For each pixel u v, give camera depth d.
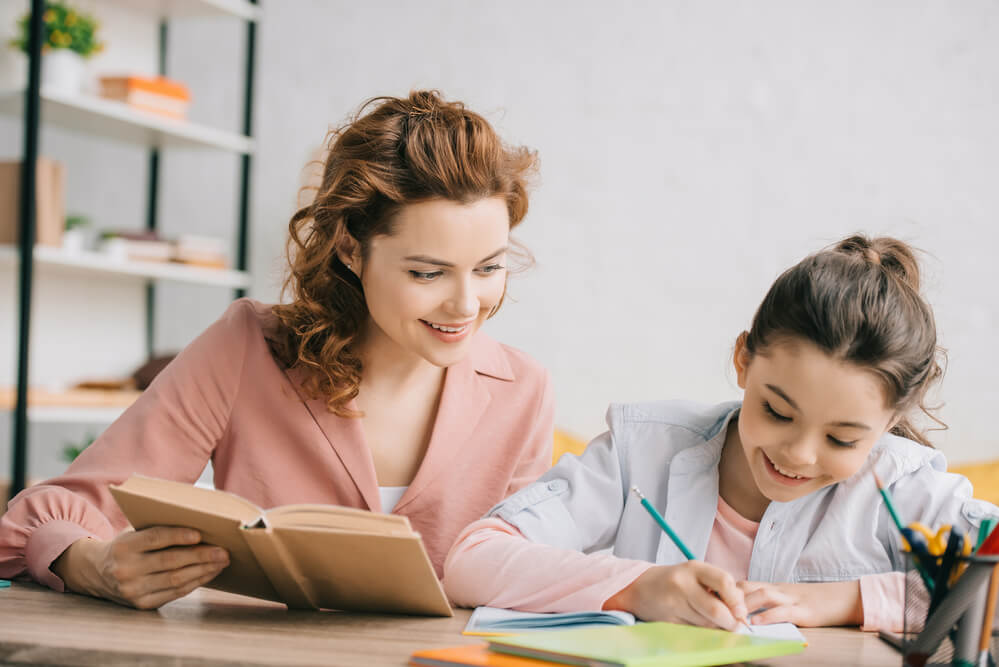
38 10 2.83
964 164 3.46
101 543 1.06
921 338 0.97
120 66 3.60
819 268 0.99
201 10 3.61
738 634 0.85
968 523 1.11
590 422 3.78
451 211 1.13
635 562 0.98
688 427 1.25
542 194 3.86
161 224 4.25
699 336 3.70
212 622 0.94
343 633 0.89
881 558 1.15
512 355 1.56
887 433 1.20
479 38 3.96
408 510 1.42
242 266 3.72
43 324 3.32
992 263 3.42
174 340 4.12
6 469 3.61
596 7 3.83
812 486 1.02
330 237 1.23
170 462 1.32
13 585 1.13
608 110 3.81
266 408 1.38
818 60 3.60
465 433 1.44
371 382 1.41
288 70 4.16
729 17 3.69
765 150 3.65
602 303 3.79
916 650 0.77
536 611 0.99
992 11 3.44
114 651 0.79
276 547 0.90
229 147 3.61
